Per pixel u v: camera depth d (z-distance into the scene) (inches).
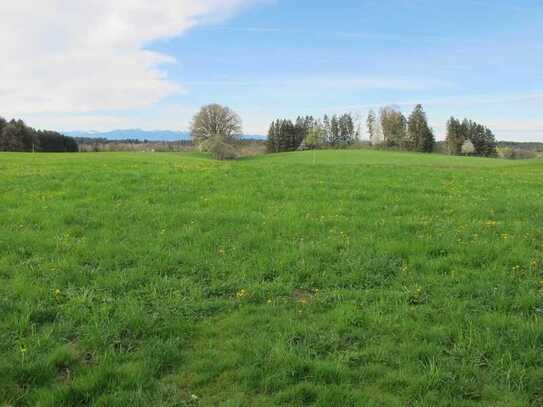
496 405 185.9
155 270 322.7
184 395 193.2
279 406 186.2
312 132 5565.9
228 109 4439.0
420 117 5388.8
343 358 217.6
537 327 237.8
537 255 357.1
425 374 202.1
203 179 729.6
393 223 458.3
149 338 232.8
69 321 245.6
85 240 385.7
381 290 296.5
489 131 5369.1
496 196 638.5
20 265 324.2
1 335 228.4
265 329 247.0
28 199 542.9
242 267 331.9
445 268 337.1
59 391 188.2
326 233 422.0
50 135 4877.0
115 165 1006.4
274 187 668.7
